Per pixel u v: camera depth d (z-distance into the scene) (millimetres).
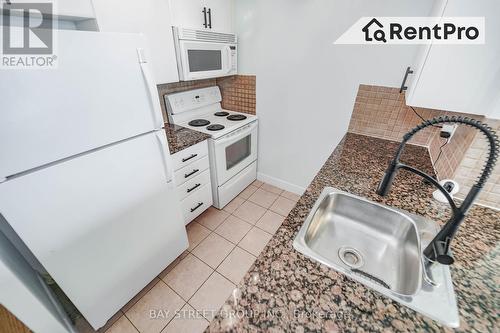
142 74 1067
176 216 1514
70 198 945
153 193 1303
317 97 1968
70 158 916
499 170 894
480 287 626
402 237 915
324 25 1708
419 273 693
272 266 671
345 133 1934
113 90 976
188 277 1594
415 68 1158
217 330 519
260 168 2682
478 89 879
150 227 1353
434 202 985
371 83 1674
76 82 854
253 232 1996
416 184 1127
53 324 1059
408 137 780
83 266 1072
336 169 1282
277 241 763
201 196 2008
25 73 729
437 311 563
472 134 942
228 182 2238
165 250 1522
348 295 595
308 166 2312
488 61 829
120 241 1204
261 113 2354
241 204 2354
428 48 923
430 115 1514
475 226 853
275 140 2398
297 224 845
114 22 1254
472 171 951
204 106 2342
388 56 1550
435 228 839
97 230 1081
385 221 959
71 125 880
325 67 1827
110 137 1021
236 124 2090
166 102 2041
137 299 1448
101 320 1237
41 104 785
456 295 604
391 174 875
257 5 1923
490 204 950
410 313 559
